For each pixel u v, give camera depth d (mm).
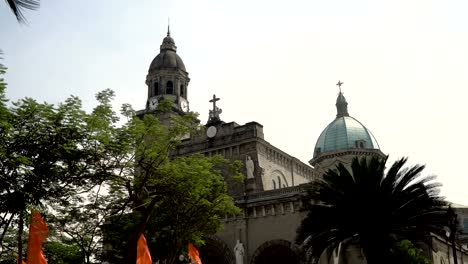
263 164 63281
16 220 27312
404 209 34594
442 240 65375
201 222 40000
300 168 73125
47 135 26844
